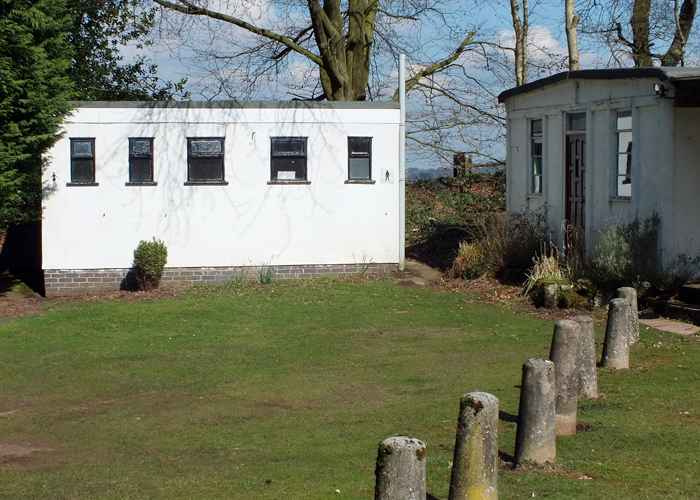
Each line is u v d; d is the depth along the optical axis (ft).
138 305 48.65
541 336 36.73
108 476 20.16
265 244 56.03
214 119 55.01
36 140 46.75
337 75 63.26
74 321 44.11
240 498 17.81
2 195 46.73
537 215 52.44
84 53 75.25
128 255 54.90
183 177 55.06
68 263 54.54
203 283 55.67
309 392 28.91
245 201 55.62
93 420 26.17
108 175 54.44
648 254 39.55
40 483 19.72
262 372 32.42
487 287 49.26
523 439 18.86
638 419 22.04
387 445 13.53
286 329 41.09
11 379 32.17
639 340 33.14
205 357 35.47
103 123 54.19
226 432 24.27
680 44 66.69
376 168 56.49
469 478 15.46
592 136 46.39
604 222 45.16
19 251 67.10
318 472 19.66
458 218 72.59
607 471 17.81
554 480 17.34
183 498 18.08
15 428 25.35
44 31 47.70
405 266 60.18
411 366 32.27
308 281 54.90
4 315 46.29
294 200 55.98
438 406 25.95
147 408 27.53
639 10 67.77
